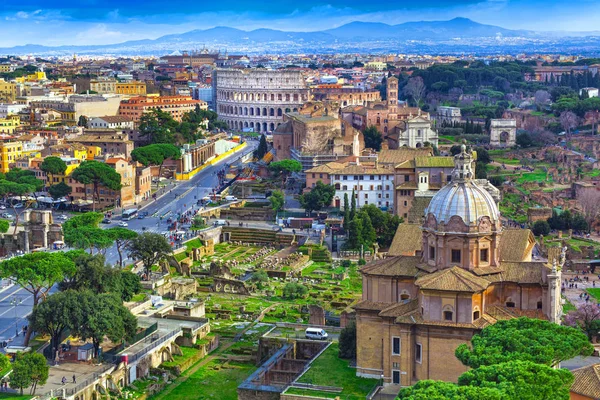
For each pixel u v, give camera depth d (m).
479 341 186.25
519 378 160.50
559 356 179.50
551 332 187.38
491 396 152.75
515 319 196.12
